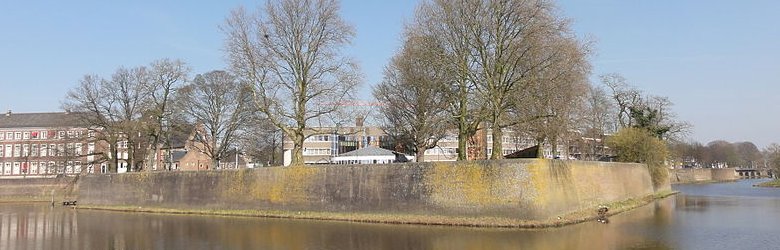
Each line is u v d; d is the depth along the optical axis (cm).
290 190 4725
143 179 5959
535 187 3722
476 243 3119
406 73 5656
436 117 5697
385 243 3194
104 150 9000
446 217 3934
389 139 8506
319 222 4262
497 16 4231
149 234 3894
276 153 10838
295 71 4978
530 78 4153
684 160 16475
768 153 19800
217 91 7206
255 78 4984
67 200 8106
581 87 4531
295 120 5122
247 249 3128
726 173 16125
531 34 4138
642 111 8075
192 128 7425
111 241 3622
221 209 5172
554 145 5112
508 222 3722
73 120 7569
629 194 6122
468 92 4553
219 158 7400
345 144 11719
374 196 4284
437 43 4472
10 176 11744
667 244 3064
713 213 4828
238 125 7250
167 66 7050
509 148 10156
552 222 3734
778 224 3966
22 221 5091
